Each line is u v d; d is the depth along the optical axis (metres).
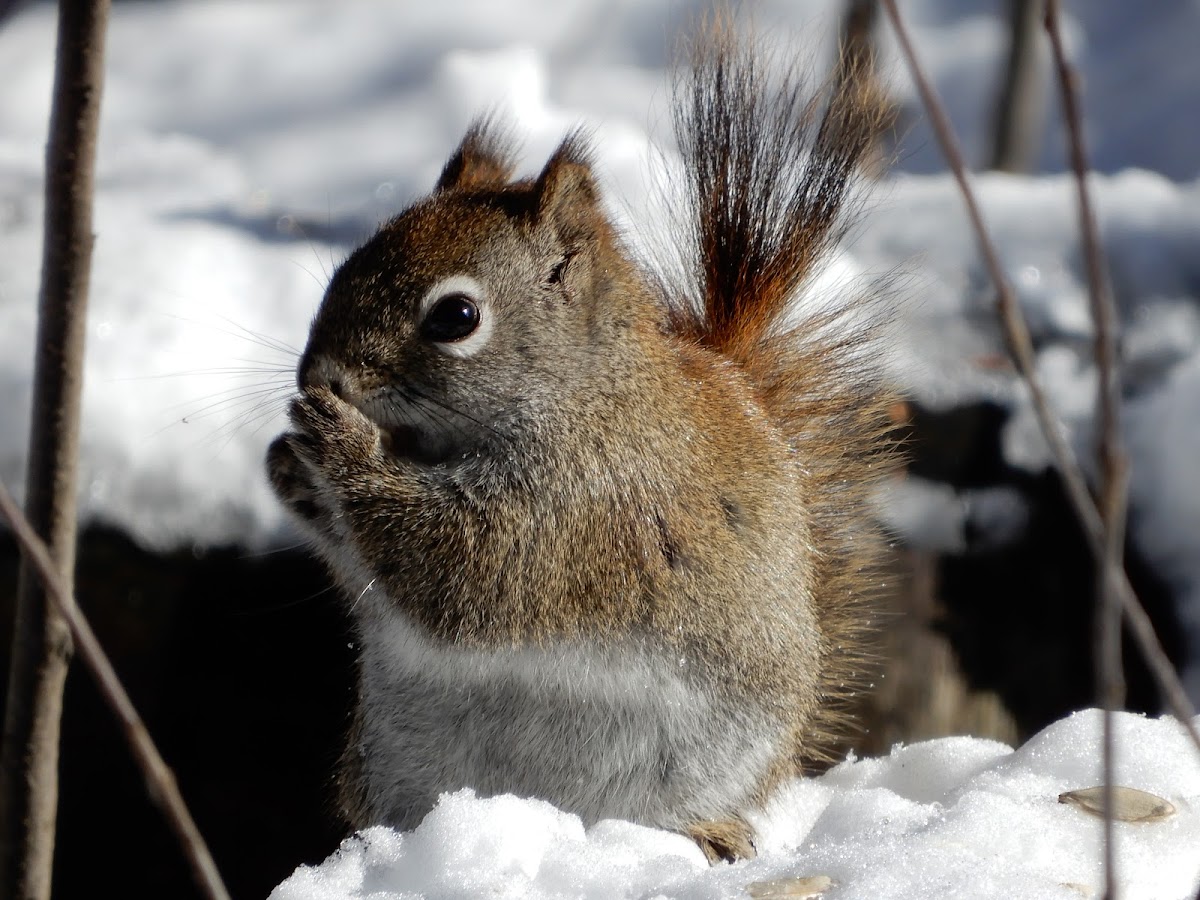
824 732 9.10
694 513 7.82
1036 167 17.42
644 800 7.73
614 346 7.85
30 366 11.34
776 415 9.00
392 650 7.87
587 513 7.64
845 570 9.29
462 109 15.52
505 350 7.63
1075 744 7.46
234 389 11.27
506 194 7.94
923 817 6.84
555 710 7.70
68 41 4.70
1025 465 12.12
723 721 7.80
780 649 8.08
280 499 8.11
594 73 17.86
